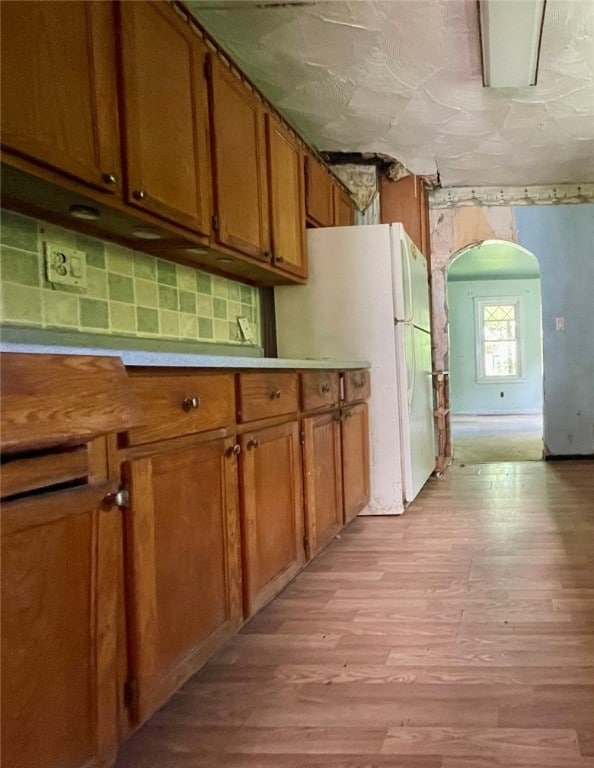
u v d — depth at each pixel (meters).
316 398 2.61
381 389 3.47
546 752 1.30
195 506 1.57
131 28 1.72
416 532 3.12
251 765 1.31
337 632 1.98
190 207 2.05
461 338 10.83
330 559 2.74
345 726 1.44
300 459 2.41
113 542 1.20
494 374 10.82
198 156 2.12
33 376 0.98
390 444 3.47
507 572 2.47
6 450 0.93
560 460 5.31
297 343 3.52
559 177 4.86
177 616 1.46
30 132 1.35
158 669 1.36
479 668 1.70
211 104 2.22
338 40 2.69
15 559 0.95
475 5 2.44
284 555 2.21
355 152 4.14
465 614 2.07
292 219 3.12
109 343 2.07
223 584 1.72
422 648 1.83
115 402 1.16
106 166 1.61
